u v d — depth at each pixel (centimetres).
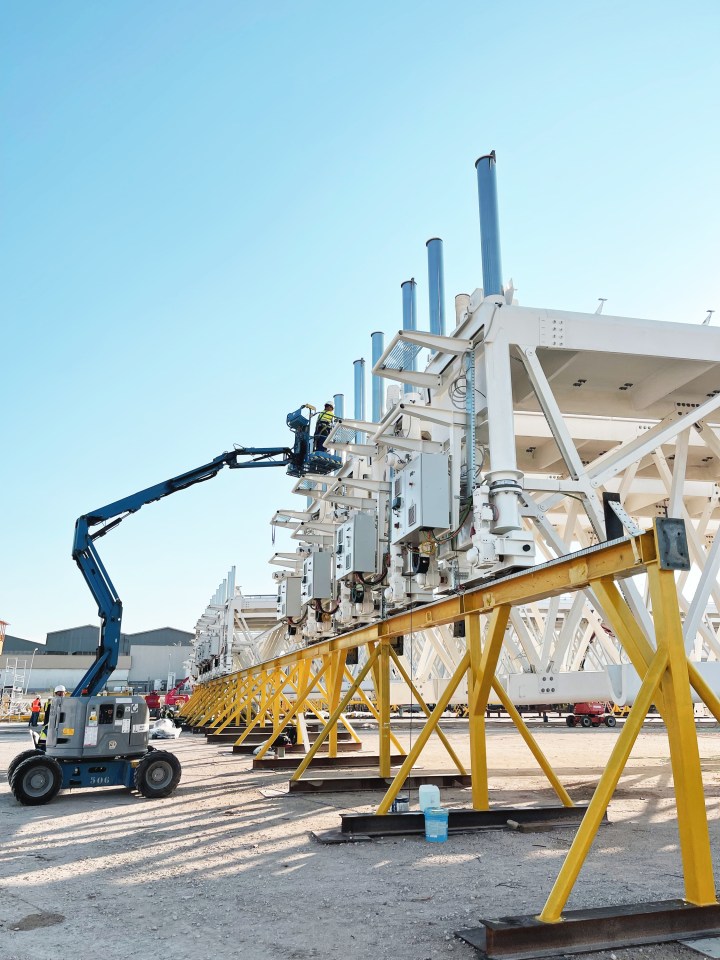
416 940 527
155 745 2567
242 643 4009
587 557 707
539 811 990
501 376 1095
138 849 857
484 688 964
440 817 882
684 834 555
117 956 502
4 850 860
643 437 1340
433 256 1398
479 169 1216
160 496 1803
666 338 1213
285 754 1988
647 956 487
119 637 1484
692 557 1678
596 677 1462
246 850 841
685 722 560
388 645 1335
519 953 491
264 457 2059
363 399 1909
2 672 7394
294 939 533
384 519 1520
